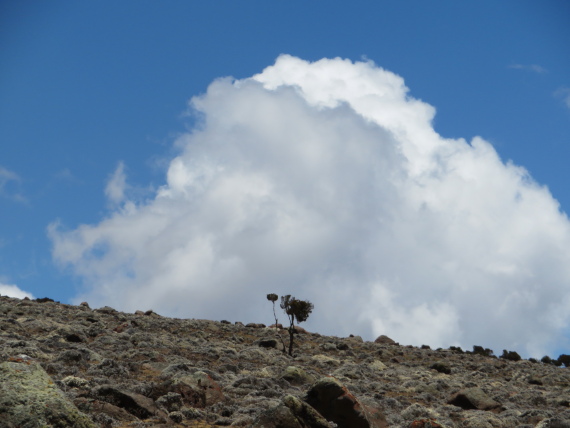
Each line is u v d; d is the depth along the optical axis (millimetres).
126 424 40406
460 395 68312
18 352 63938
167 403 46469
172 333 116312
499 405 67000
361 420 41219
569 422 48469
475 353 162125
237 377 65625
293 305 111000
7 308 111875
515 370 122250
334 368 96562
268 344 115250
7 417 29406
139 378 59844
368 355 120562
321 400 41875
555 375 115625
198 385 50469
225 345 105062
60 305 140250
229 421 44469
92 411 40500
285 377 65062
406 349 143750
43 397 30562
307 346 125312
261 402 51094
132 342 91375
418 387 79312
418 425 43250
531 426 55375
